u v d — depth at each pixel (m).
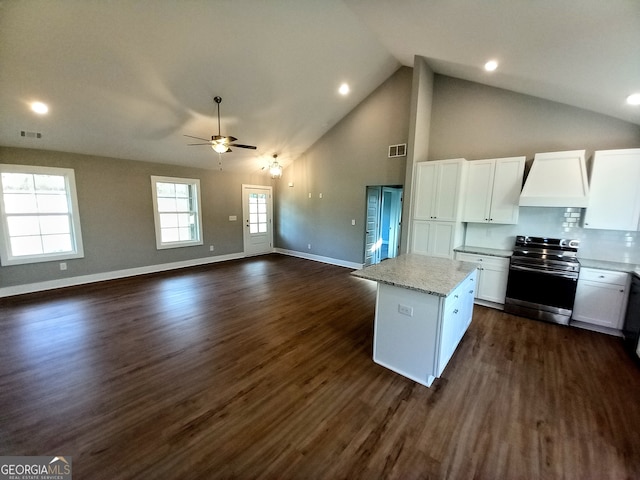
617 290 3.11
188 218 6.34
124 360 2.63
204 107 4.44
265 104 4.84
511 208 3.86
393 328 2.47
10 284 4.25
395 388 2.28
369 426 1.90
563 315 3.40
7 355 2.69
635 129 3.30
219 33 3.39
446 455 1.68
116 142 4.68
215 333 3.18
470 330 3.30
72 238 4.77
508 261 3.74
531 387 2.31
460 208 4.20
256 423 1.91
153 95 3.93
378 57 4.65
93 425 1.87
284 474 1.56
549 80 3.13
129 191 5.29
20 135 3.94
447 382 2.37
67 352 2.75
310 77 4.57
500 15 2.29
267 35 3.60
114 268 5.25
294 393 2.21
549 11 1.99
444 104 4.64
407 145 4.92
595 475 1.56
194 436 1.79
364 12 3.42
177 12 3.02
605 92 2.84
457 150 4.57
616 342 3.04
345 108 5.79
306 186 7.06
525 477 1.55
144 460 1.62
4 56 2.91
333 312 3.81
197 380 2.36
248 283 5.11
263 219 7.79
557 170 3.47
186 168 6.08
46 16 2.69
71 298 4.21
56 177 4.55
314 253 7.11
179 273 5.75
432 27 3.04
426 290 2.13
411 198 4.59
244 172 7.18
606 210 3.28
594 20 1.89
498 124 4.18
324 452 1.70
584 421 1.96
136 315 3.64
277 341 3.02
